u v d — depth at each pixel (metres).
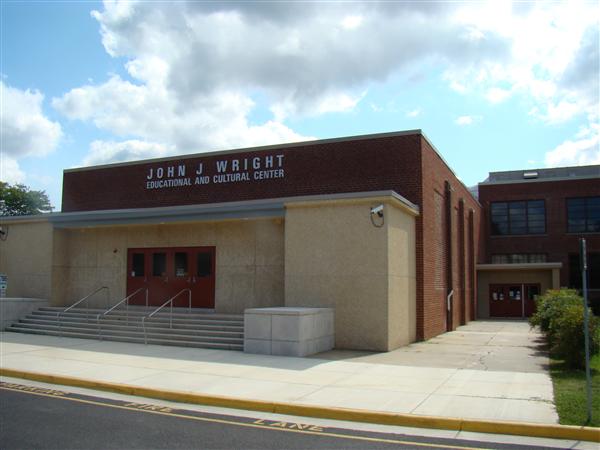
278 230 20.23
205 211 20.12
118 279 22.98
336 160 21.72
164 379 11.91
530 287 38.06
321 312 16.56
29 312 22.22
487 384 11.44
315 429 8.49
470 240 34.94
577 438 8.02
